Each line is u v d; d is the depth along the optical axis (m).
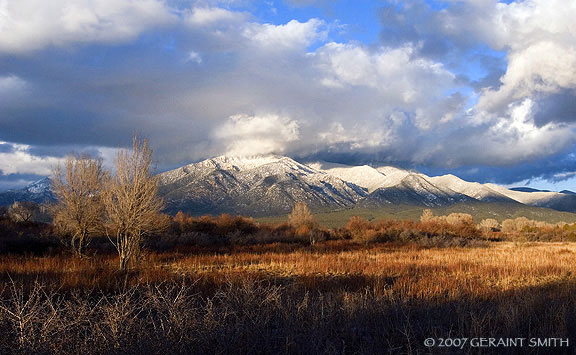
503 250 30.56
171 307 5.52
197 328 5.12
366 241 40.34
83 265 17.59
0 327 4.68
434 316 7.80
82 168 22.67
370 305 7.90
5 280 12.60
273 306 7.17
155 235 31.42
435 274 15.25
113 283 12.54
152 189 17.91
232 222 48.00
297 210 61.44
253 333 5.43
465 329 6.91
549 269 17.06
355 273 15.99
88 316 5.40
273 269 17.56
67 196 22.08
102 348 4.66
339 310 7.65
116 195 17.52
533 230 63.62
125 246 16.80
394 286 11.92
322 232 46.41
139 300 6.90
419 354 5.79
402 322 7.10
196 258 21.39
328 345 5.62
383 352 5.95
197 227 44.75
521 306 8.12
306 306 7.15
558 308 7.86
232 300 7.04
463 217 78.12
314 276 15.02
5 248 23.53
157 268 17.00
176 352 4.73
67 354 4.57
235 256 22.88
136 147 17.59
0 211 48.69
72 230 23.09
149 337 4.80
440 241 39.53
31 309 5.01
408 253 27.31
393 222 55.28
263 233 42.97
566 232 58.22
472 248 34.38
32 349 4.39
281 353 5.34
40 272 14.85
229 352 5.00
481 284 13.12
